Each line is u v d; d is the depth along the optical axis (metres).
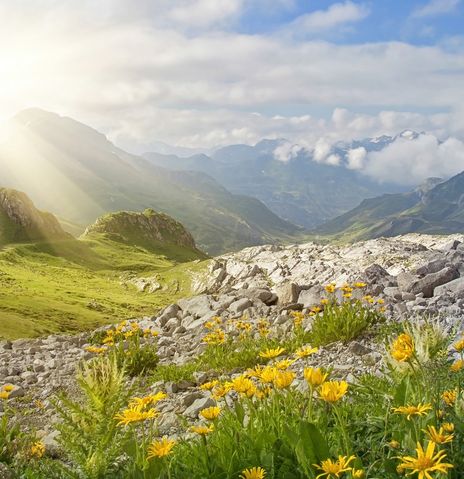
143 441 4.07
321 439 3.60
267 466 3.90
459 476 3.36
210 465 4.10
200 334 22.97
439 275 21.84
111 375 4.76
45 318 81.94
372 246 78.50
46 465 5.39
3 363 20.91
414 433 3.58
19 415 12.37
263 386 5.10
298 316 16.72
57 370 18.09
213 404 9.94
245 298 26.97
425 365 4.61
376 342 13.46
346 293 16.23
